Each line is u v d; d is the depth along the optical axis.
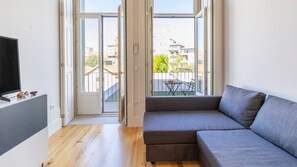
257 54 3.04
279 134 1.97
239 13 3.57
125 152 3.10
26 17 3.16
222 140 2.18
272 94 2.71
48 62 3.87
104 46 5.52
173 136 2.63
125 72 4.38
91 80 5.44
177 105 3.52
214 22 4.28
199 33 4.91
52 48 4.04
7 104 2.04
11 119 2.05
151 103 3.51
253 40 3.14
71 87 4.91
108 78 6.32
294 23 2.31
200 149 2.44
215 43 4.28
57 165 2.70
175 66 5.65
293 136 1.81
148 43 4.38
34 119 2.46
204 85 4.54
